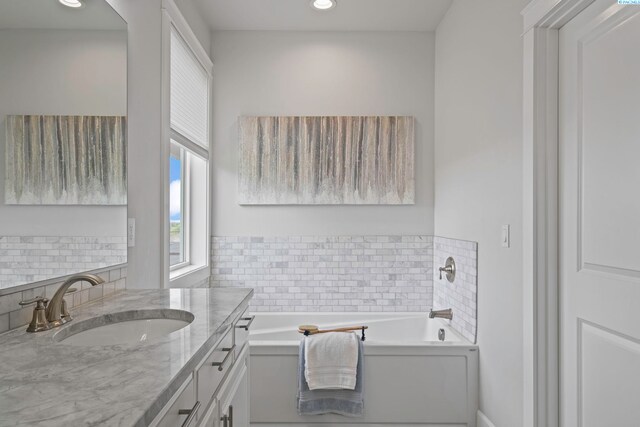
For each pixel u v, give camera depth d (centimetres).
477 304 239
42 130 128
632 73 134
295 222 325
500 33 208
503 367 205
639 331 131
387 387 240
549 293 173
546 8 162
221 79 326
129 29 185
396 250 327
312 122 323
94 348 98
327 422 238
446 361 240
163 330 140
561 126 171
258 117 322
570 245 165
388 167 323
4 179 112
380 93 328
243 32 327
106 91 165
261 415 240
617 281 140
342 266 326
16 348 97
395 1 283
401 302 326
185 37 253
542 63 172
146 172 200
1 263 111
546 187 173
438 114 317
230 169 326
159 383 76
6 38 114
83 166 149
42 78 129
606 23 145
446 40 298
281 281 326
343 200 322
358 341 236
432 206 327
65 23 140
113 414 64
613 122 142
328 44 328
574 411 163
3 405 67
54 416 63
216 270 325
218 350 125
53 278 132
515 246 192
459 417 240
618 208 140
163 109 212
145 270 199
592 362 153
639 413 132
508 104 199
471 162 247
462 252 261
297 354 240
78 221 146
